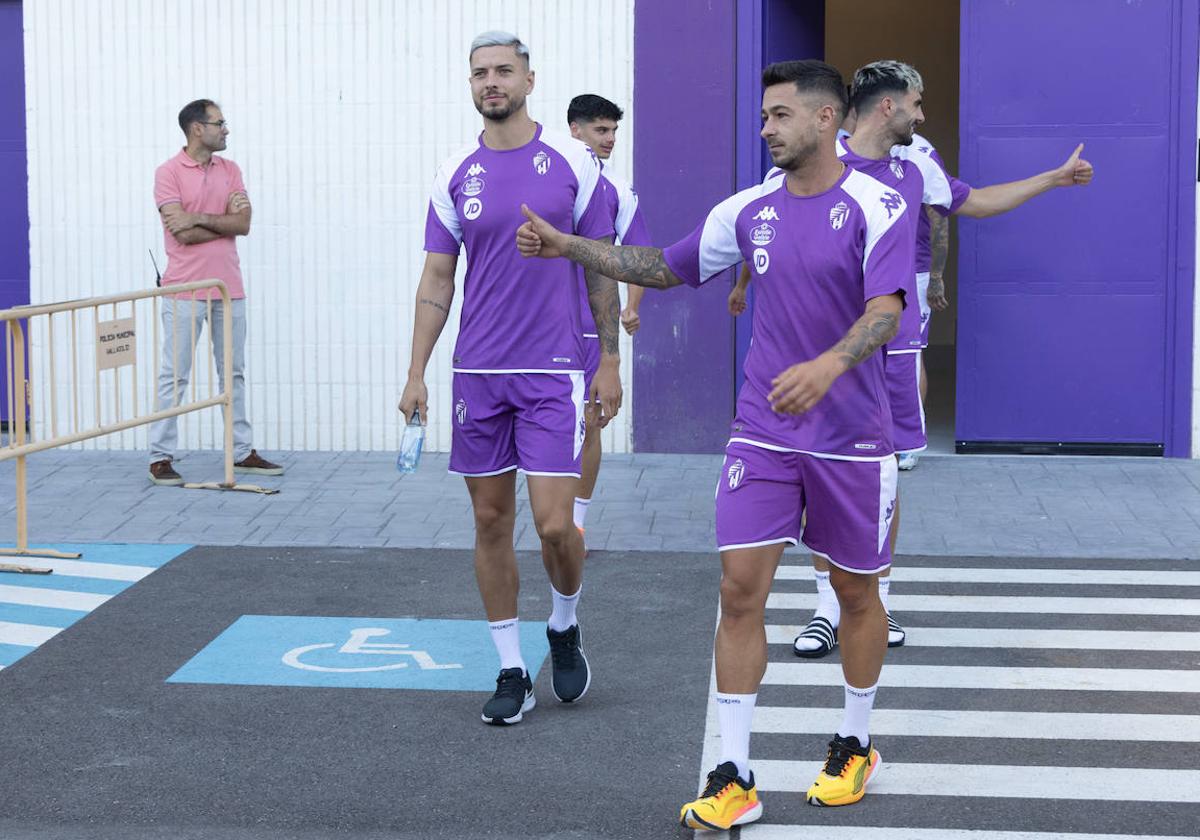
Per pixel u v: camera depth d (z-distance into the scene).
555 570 5.63
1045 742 5.46
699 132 10.05
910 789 5.07
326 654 6.43
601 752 5.38
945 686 6.04
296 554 7.95
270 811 4.90
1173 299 9.95
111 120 10.45
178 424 10.57
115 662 6.34
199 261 9.56
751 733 5.56
